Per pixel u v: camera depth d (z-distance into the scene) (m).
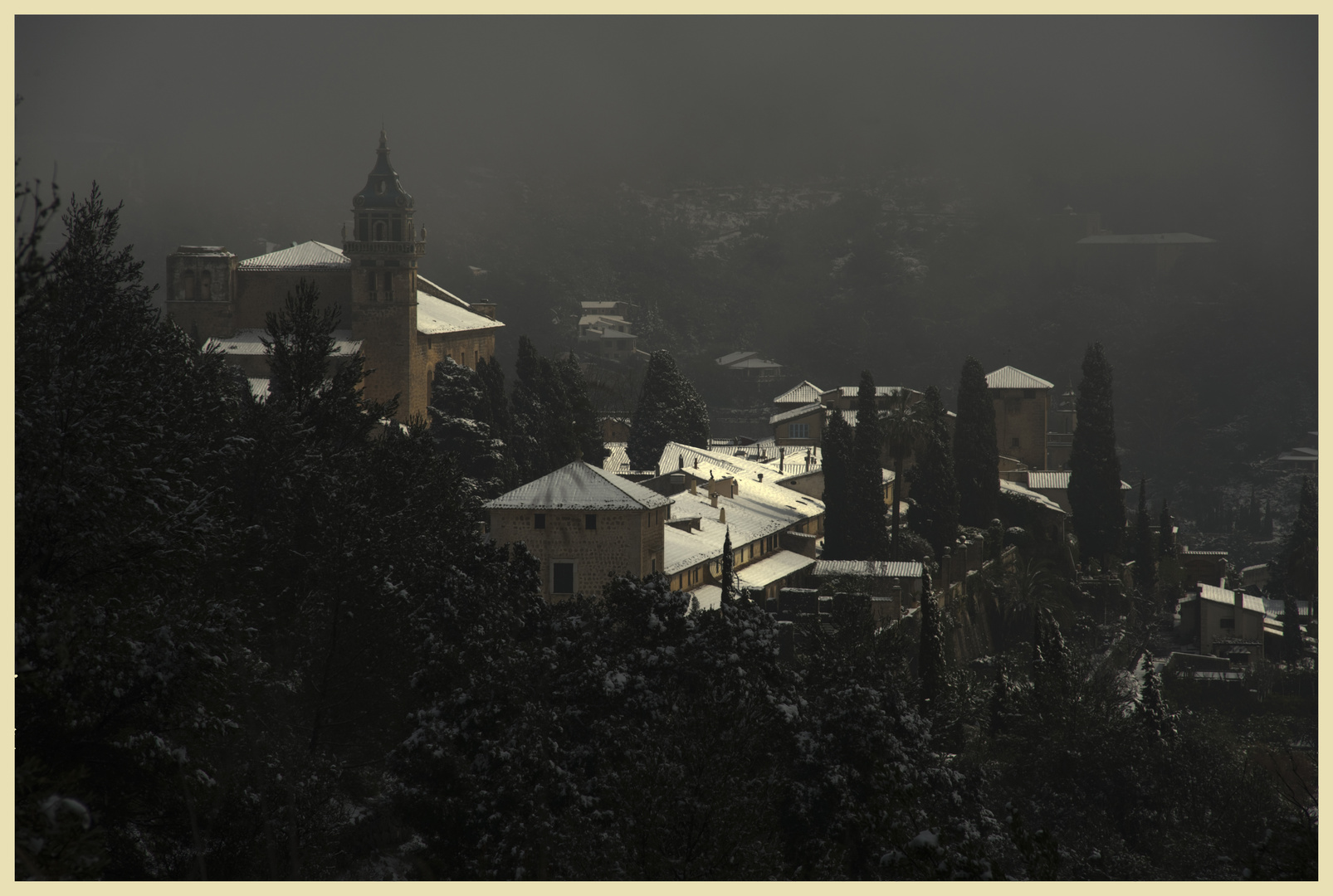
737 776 35.12
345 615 41.53
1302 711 97.19
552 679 42.97
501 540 76.62
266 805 34.19
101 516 30.00
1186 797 63.75
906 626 88.88
